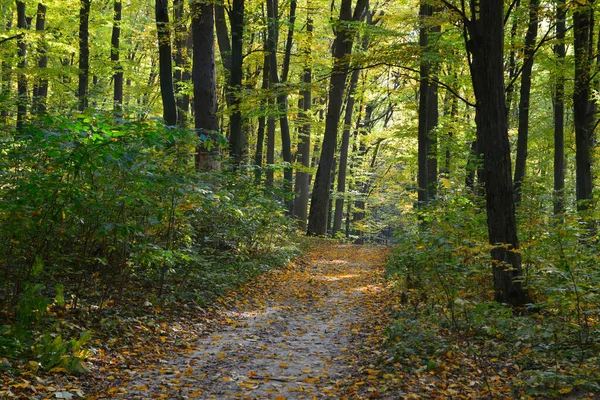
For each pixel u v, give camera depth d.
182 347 7.28
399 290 10.76
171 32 15.49
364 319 9.32
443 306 8.24
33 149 7.10
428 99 21.55
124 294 8.60
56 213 6.98
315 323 9.20
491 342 6.51
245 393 5.51
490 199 8.57
